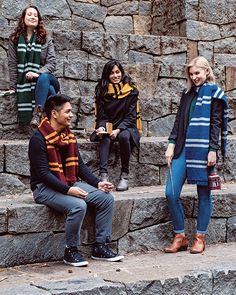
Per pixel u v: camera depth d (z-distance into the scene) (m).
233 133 6.80
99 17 7.72
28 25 5.66
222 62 7.42
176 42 7.14
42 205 4.22
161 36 7.09
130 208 4.60
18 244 4.14
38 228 4.20
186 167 4.54
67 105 4.25
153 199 4.70
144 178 5.58
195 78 4.52
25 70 5.58
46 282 3.61
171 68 6.79
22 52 5.60
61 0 7.50
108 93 5.40
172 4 7.46
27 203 4.33
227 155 5.94
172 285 3.76
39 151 4.18
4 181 5.00
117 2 7.80
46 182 4.16
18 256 4.13
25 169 5.09
